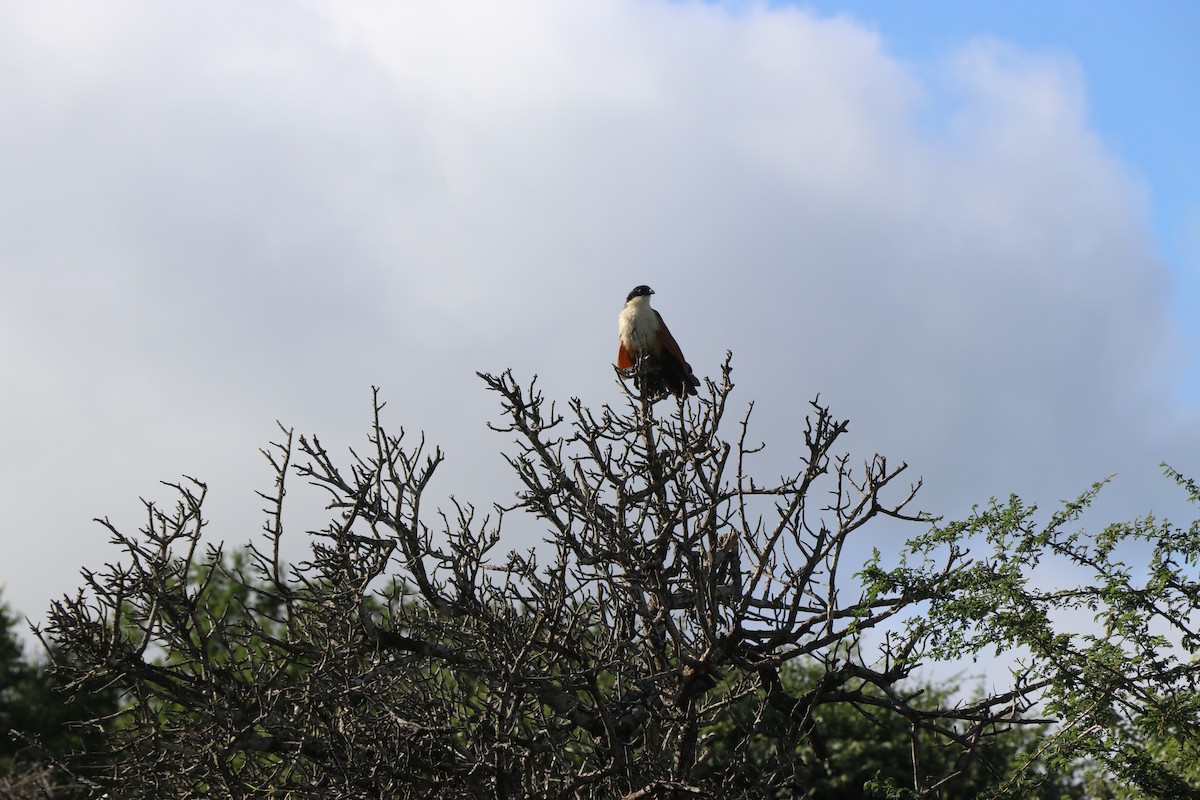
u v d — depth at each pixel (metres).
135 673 12.81
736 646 14.26
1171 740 13.78
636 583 13.52
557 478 13.54
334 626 13.72
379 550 13.41
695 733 14.12
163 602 12.88
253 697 13.07
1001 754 29.95
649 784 12.69
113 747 13.65
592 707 14.56
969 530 14.30
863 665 15.35
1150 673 13.29
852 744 29.72
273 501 13.33
